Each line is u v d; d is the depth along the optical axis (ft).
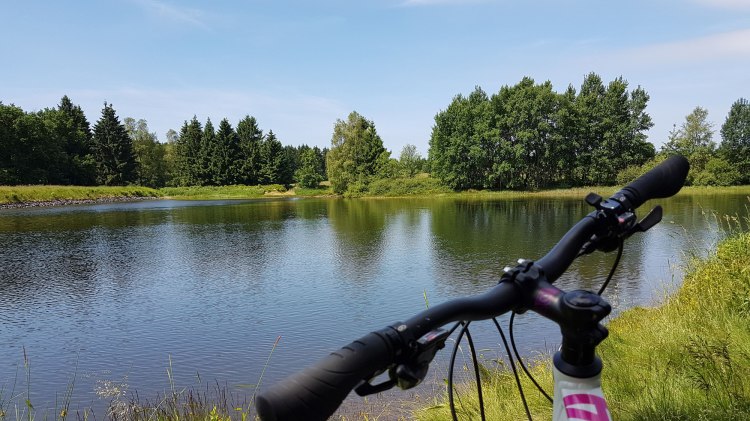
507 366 18.45
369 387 2.25
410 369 2.21
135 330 35.81
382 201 188.24
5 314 40.55
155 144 336.49
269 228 98.02
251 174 291.99
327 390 1.99
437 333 2.38
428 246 68.33
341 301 42.11
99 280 52.44
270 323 36.58
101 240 82.23
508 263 55.21
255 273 54.80
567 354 2.67
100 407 23.40
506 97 205.57
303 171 276.82
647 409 10.16
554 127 203.21
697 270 22.18
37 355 31.22
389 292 44.55
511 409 12.75
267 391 1.99
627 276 45.14
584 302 2.48
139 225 105.70
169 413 19.36
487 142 207.41
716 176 201.67
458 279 48.52
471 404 13.53
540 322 30.94
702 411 9.57
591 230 3.45
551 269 3.09
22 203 177.78
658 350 14.61
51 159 241.76
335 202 190.29
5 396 25.11
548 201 155.94
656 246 59.82
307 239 80.33
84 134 279.90
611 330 19.42
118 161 280.10
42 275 55.06
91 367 28.99
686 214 87.10
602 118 209.36
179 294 46.11
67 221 115.14
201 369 27.99
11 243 79.20
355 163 238.68
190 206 173.68
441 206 146.61
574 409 2.56
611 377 13.04
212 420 15.20
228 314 39.24
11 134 223.30
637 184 3.67
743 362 12.17
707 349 12.09
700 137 231.91
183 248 73.05
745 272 18.97
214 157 288.51
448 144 214.69
